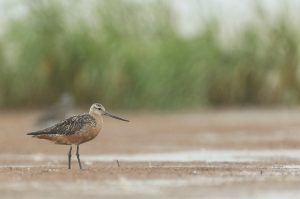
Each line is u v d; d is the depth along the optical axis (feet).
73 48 108.47
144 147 68.74
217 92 112.16
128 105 108.06
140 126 89.25
